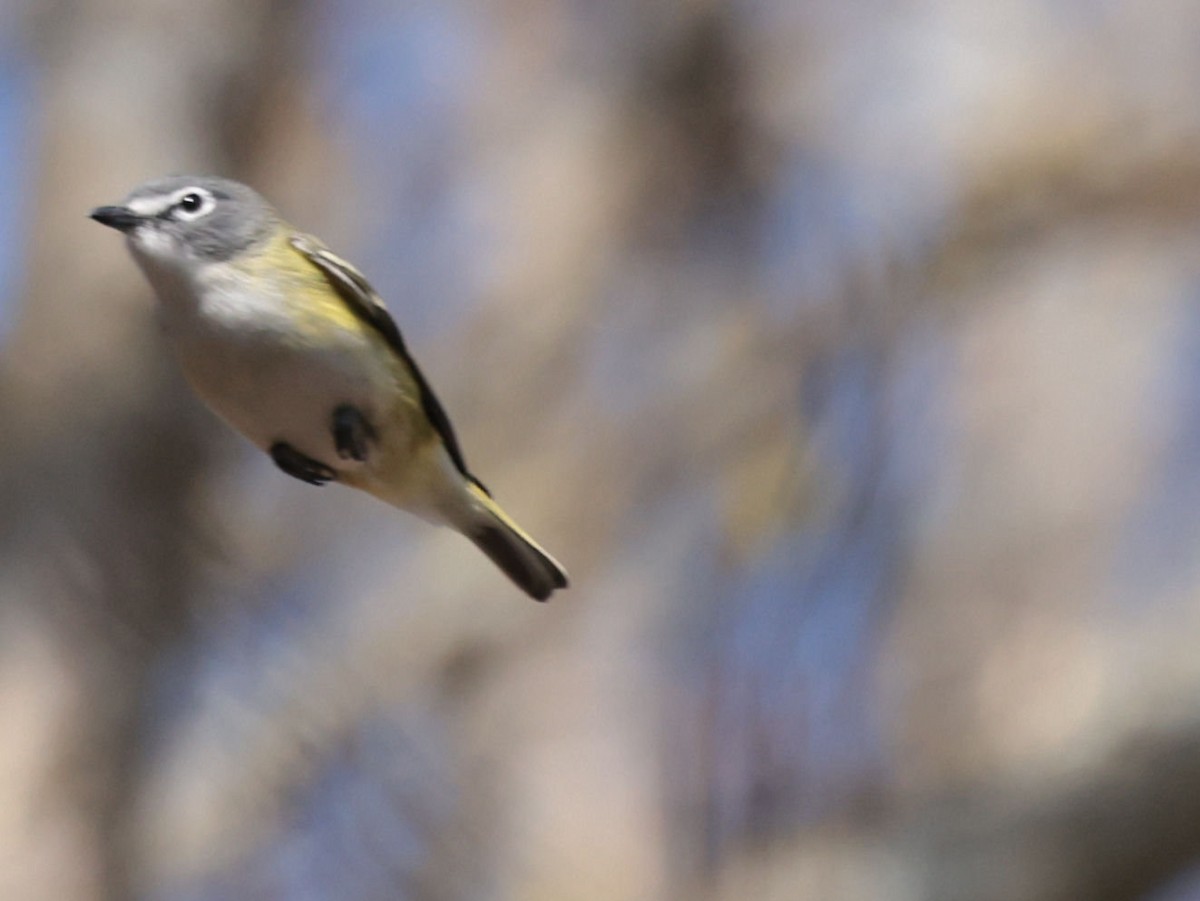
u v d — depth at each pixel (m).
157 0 13.60
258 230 8.85
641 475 12.88
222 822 11.02
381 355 8.96
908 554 10.73
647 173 14.79
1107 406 13.05
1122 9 13.97
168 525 11.36
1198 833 8.10
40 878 10.95
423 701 12.08
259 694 11.10
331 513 13.09
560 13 15.90
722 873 8.33
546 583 9.63
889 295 11.47
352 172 15.24
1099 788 8.27
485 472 13.43
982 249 12.84
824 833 8.39
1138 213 13.20
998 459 12.41
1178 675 8.62
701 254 14.20
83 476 11.36
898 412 10.02
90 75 13.11
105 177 12.65
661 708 10.74
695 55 15.09
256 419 8.93
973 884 8.07
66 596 11.10
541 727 12.16
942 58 14.34
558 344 13.91
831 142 14.34
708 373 12.79
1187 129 13.26
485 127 15.59
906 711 10.31
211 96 13.48
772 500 9.89
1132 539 12.45
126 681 11.09
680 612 11.59
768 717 8.49
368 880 10.63
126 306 12.11
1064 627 11.34
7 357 12.16
